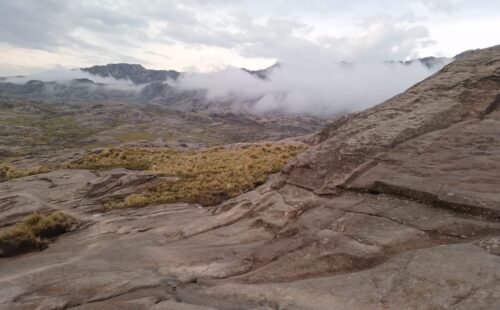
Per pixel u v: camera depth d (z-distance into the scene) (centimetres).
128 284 1315
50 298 1254
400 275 1081
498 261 1048
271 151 4516
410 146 1912
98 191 3055
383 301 996
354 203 1636
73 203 2775
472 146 1792
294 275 1243
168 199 2759
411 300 973
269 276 1270
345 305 1012
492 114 2112
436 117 2128
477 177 1529
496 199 1358
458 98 2295
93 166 4294
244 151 4775
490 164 1605
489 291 932
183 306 1085
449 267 1062
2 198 2906
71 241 2061
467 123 2045
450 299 938
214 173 3575
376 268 1152
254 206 2042
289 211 1812
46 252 1891
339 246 1323
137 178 3300
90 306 1177
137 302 1163
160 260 1605
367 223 1438
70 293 1286
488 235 1220
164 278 1376
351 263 1226
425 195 1496
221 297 1168
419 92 2509
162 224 2169
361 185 1716
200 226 1986
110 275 1408
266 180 3061
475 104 2238
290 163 2200
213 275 1384
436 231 1289
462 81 2492
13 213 2572
